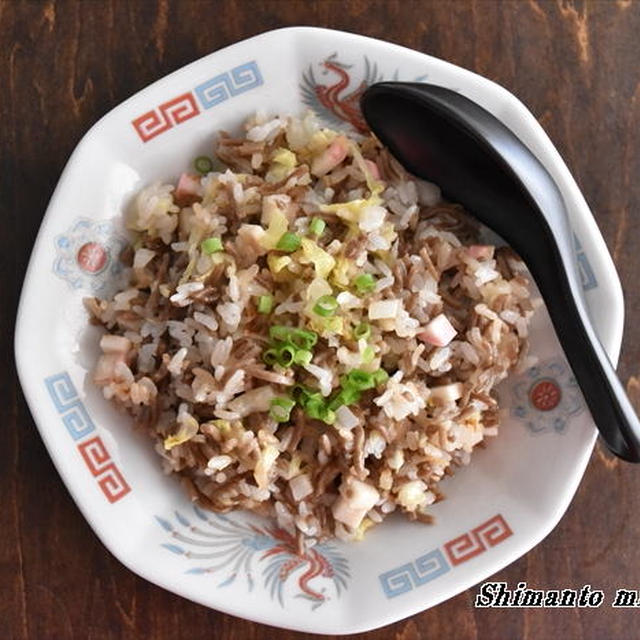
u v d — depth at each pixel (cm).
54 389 42
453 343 43
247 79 44
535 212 42
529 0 47
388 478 43
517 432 44
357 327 42
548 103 47
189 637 45
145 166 44
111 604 45
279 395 42
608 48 47
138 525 43
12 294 46
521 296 44
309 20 47
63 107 46
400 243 44
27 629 45
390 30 47
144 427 43
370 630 44
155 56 47
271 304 42
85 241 43
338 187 44
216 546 44
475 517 44
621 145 47
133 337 43
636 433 41
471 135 41
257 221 43
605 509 46
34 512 45
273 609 43
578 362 42
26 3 47
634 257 47
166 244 44
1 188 46
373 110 44
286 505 43
